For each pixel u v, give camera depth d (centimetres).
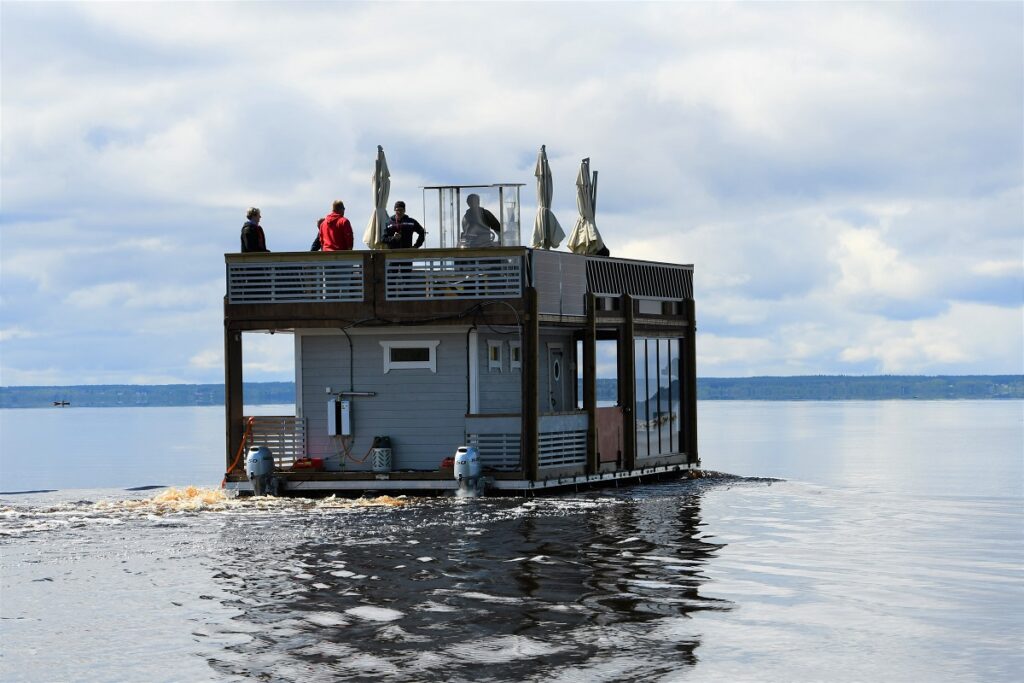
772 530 2480
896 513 2808
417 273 3022
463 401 3092
